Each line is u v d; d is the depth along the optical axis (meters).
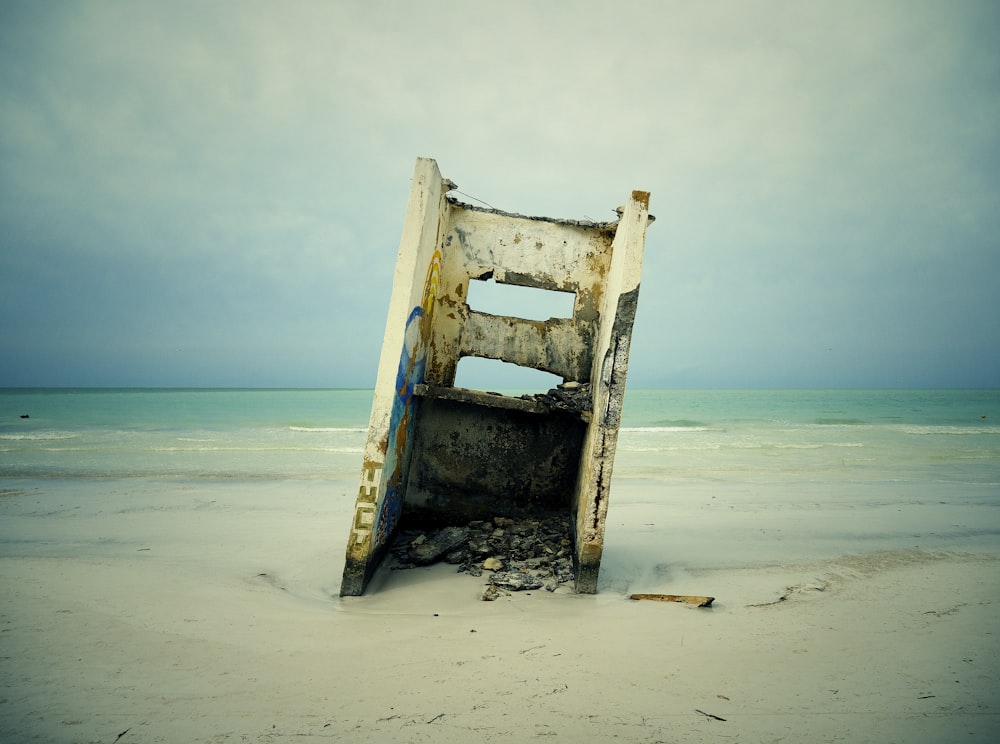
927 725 2.56
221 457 14.20
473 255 6.21
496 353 6.20
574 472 6.26
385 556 5.46
